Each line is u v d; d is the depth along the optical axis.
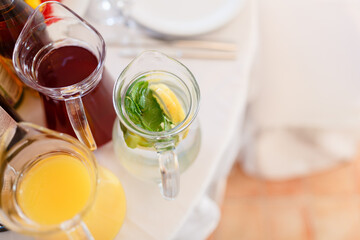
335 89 1.16
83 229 0.54
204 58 0.81
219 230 1.57
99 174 0.56
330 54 1.16
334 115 1.17
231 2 0.85
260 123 1.19
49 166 0.59
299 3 1.19
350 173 1.64
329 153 1.47
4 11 0.56
